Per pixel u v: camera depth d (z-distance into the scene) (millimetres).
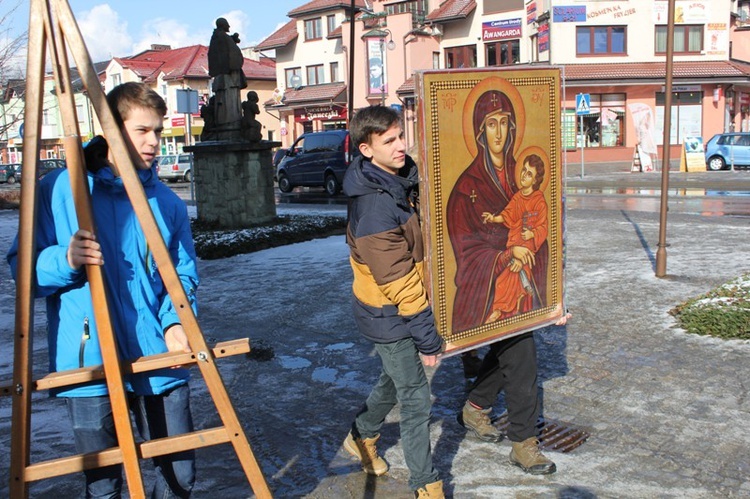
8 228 16703
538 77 3623
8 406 4910
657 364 5152
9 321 7367
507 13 38250
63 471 2314
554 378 4977
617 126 36844
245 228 13133
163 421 2613
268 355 5812
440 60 41219
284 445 4094
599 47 36344
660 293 7168
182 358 2361
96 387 2438
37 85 2197
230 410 2391
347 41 41844
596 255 9438
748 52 43594
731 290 6598
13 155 56562
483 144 3400
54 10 2178
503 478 3576
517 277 3604
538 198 3672
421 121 3158
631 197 18578
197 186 13953
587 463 3703
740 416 4211
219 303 7820
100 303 2260
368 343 6082
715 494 3346
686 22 36531
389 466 3766
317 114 44938
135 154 2514
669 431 4055
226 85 13586
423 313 2998
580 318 6402
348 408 4641
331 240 12273
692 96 36938
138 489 2354
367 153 3111
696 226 11852
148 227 2283
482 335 3486
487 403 4004
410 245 3129
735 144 27219
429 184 3207
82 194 2248
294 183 26047
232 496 3506
